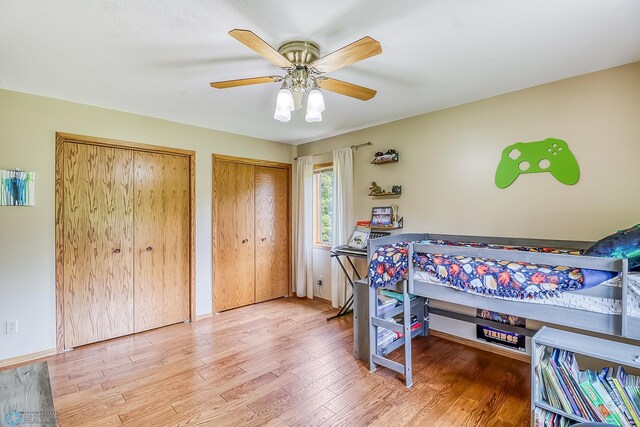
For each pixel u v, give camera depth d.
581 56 2.08
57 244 2.80
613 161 2.23
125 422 1.91
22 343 2.65
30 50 1.95
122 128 3.16
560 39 1.87
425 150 3.25
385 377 2.43
